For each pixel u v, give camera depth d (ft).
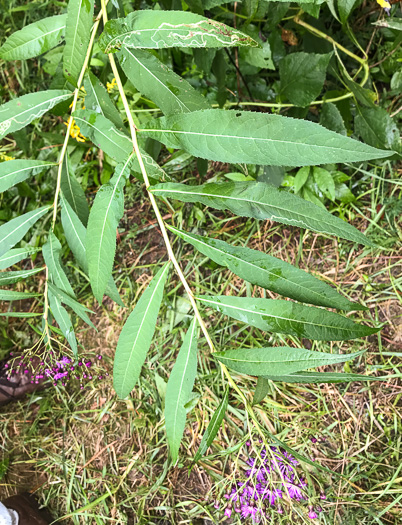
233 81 2.25
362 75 2.19
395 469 2.13
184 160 2.38
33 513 2.31
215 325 2.39
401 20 1.68
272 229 2.38
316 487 2.21
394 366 2.16
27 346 2.58
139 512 2.29
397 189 2.25
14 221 1.34
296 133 0.99
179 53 2.25
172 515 2.27
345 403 2.24
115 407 2.47
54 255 1.38
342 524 2.14
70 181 1.45
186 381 1.16
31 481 2.50
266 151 1.03
